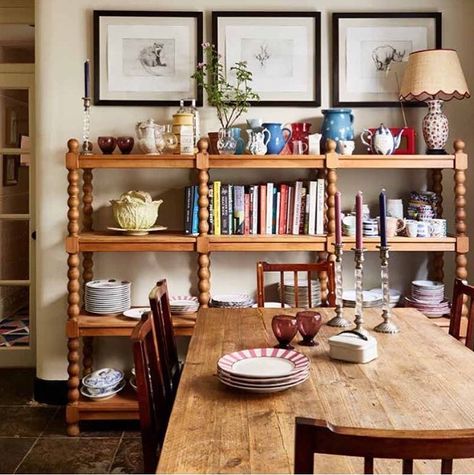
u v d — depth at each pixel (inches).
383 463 45.4
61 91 134.3
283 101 135.6
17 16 160.1
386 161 123.8
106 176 136.9
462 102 138.2
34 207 160.2
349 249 124.6
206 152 123.6
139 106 135.3
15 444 118.4
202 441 49.1
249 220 128.6
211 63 134.3
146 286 139.2
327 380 64.6
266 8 135.7
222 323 91.1
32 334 162.7
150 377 68.7
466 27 137.0
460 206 125.6
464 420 53.5
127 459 112.3
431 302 127.0
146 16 134.2
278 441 49.1
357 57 136.0
